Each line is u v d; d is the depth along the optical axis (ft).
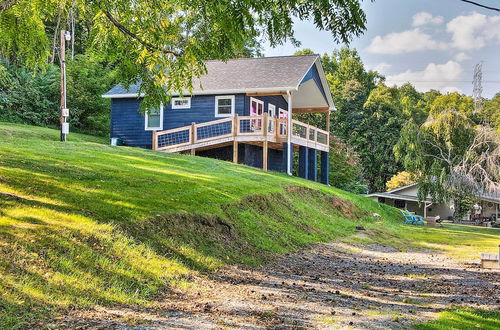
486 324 20.75
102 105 103.96
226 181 50.72
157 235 28.40
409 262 41.57
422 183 96.89
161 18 32.37
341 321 19.80
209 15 29.53
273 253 36.09
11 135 70.74
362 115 168.04
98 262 22.52
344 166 139.33
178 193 38.32
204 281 25.32
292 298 23.62
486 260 39.63
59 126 101.96
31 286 18.54
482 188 94.17
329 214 61.41
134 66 35.35
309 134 85.56
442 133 95.04
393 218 82.64
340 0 23.71
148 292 21.74
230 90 79.30
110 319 17.58
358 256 42.83
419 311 22.79
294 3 24.63
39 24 36.04
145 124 85.40
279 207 50.16
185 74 34.30
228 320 18.75
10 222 23.17
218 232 34.27
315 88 90.38
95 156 49.49
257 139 74.33
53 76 102.27
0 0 30.81
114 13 33.55
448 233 71.97
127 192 34.47
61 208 27.07
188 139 82.07
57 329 15.87
